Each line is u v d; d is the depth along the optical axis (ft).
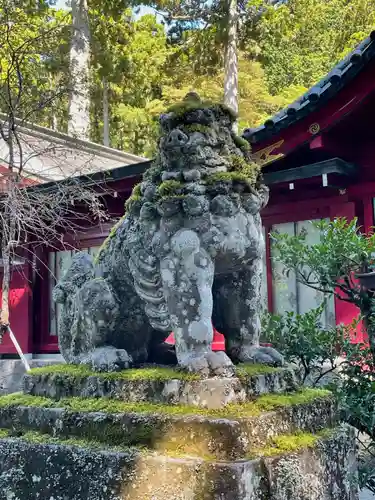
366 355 9.19
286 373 6.81
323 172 14.94
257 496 5.11
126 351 7.45
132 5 44.57
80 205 21.53
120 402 6.26
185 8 45.93
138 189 7.13
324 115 14.52
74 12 42.45
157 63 56.18
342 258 9.04
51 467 6.14
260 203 6.81
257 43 48.83
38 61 26.45
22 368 23.59
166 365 7.32
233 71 43.75
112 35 48.88
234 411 5.58
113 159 31.37
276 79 58.03
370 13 52.13
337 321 15.48
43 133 25.58
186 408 5.74
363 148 16.33
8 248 15.08
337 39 54.13
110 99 57.77
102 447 5.86
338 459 6.50
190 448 5.38
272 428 5.74
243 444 5.26
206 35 45.29
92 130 57.06
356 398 8.51
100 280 7.35
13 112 18.11
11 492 6.45
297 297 16.74
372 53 13.08
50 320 24.58
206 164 6.43
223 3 44.01
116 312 7.23
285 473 5.39
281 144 15.14
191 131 6.47
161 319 6.72
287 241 9.89
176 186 6.28
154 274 6.64
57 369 7.48
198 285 6.19
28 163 23.71
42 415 6.72
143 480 5.39
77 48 41.04
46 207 18.88
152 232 6.64
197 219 6.29
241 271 7.00
